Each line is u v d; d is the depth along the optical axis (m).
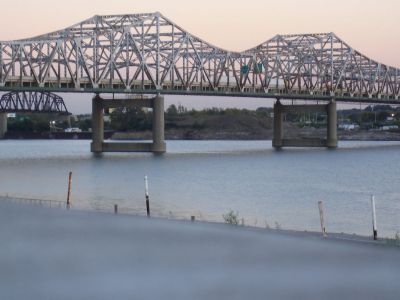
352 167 173.25
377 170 162.12
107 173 141.75
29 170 149.00
